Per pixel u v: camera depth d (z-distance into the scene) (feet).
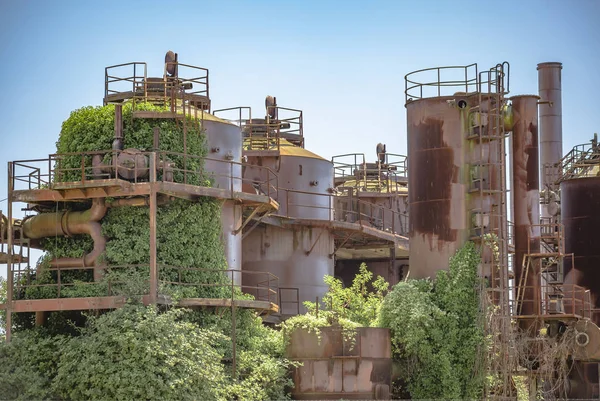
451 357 179.32
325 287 218.38
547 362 186.39
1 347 154.30
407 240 247.50
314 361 170.91
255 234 212.02
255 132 220.64
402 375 179.63
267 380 163.12
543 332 191.62
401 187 270.05
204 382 150.30
